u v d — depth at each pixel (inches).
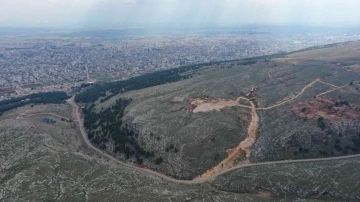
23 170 5113.2
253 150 5964.6
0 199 4480.8
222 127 6427.2
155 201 4128.9
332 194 4589.1
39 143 6190.9
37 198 4298.7
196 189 4778.5
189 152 5959.6
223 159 5762.8
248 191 4845.0
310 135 6097.4
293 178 4933.6
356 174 4867.1
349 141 6053.2
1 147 6097.4
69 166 5211.6
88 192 4434.1
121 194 4367.6
